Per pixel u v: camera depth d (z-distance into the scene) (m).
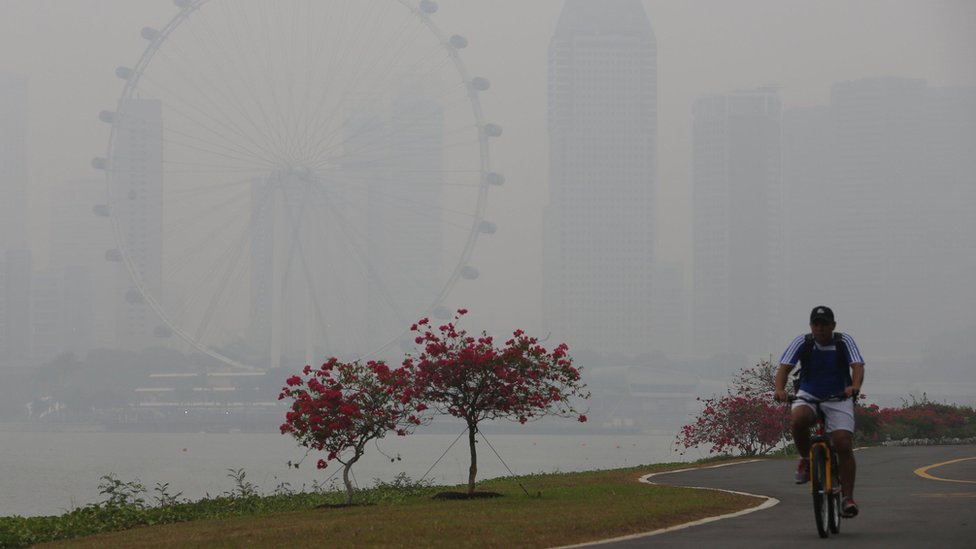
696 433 47.69
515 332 26.44
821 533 15.23
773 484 27.53
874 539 15.09
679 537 15.98
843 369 15.62
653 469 37.00
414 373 26.80
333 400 26.67
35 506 63.56
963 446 47.19
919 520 17.27
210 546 16.73
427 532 17.03
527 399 26.38
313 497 31.31
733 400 47.06
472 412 26.58
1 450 156.62
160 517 26.16
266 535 17.88
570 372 26.34
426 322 26.69
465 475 87.19
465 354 25.75
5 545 21.66
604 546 15.21
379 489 32.84
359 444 27.61
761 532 16.30
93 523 25.11
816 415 15.68
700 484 27.83
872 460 36.00
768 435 46.12
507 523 17.98
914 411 56.06
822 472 15.38
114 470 101.62
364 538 16.52
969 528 16.16
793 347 15.75
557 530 17.03
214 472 96.81
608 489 26.41
